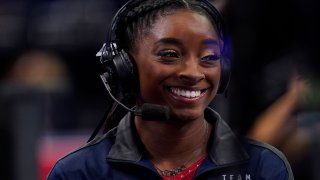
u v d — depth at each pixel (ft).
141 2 11.50
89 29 34.73
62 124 32.40
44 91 20.95
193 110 11.05
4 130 20.40
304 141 18.58
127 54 11.44
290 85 18.10
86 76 34.78
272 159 11.67
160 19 11.06
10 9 35.12
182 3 11.13
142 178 11.50
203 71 11.00
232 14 18.24
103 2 35.29
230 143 11.69
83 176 11.67
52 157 25.59
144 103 11.21
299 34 19.20
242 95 17.92
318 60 28.99
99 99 34.78
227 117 17.74
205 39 10.94
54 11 35.22
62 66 31.27
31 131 20.62
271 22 18.42
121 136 11.83
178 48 10.93
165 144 11.58
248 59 18.16
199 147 11.70
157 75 10.99
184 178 11.53
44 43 34.60
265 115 17.92
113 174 11.58
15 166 20.44
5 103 20.43
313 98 18.89
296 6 19.35
